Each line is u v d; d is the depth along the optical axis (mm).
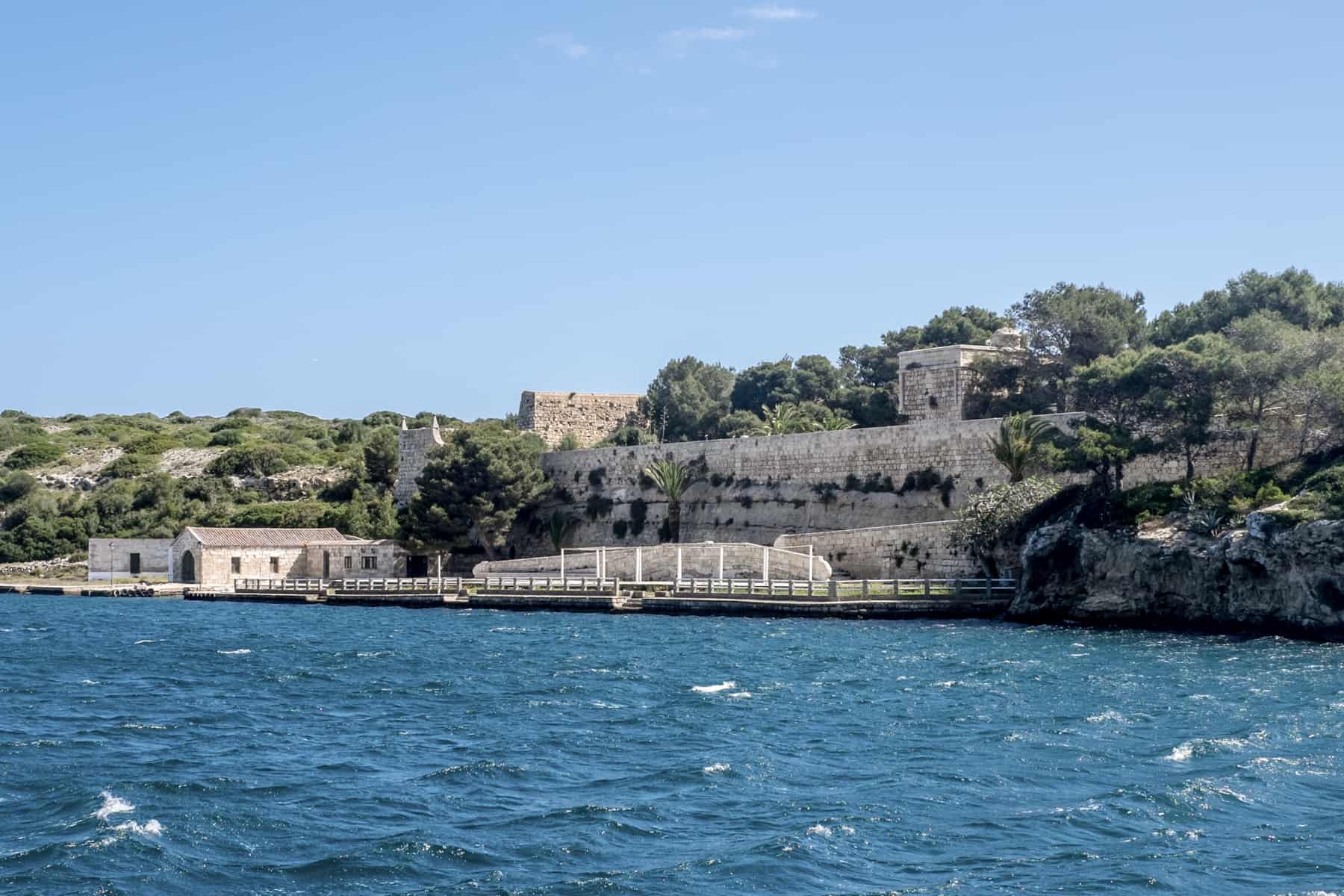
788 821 33250
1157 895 27812
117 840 31766
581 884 28656
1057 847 31000
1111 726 44594
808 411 141625
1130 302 132000
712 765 39188
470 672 61188
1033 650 66688
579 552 115875
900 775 37906
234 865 30375
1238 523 75312
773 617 87312
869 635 74875
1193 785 35875
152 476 167125
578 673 59938
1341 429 81562
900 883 28656
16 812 34906
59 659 67875
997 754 40438
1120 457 83188
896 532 96062
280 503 159000
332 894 28469
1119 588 78125
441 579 109875
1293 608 70875
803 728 45312
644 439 163000
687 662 63875
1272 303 120750
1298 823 32688
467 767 39438
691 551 101938
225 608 110062
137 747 43469
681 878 29000
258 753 42438
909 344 159000
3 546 154625
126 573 141875
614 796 36031
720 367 189750
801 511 113438
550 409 171500
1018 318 125688
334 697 54031
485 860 30484
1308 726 44188
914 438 107125
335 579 130625
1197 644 68812
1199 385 86312
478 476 124750
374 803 35531
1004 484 93812
